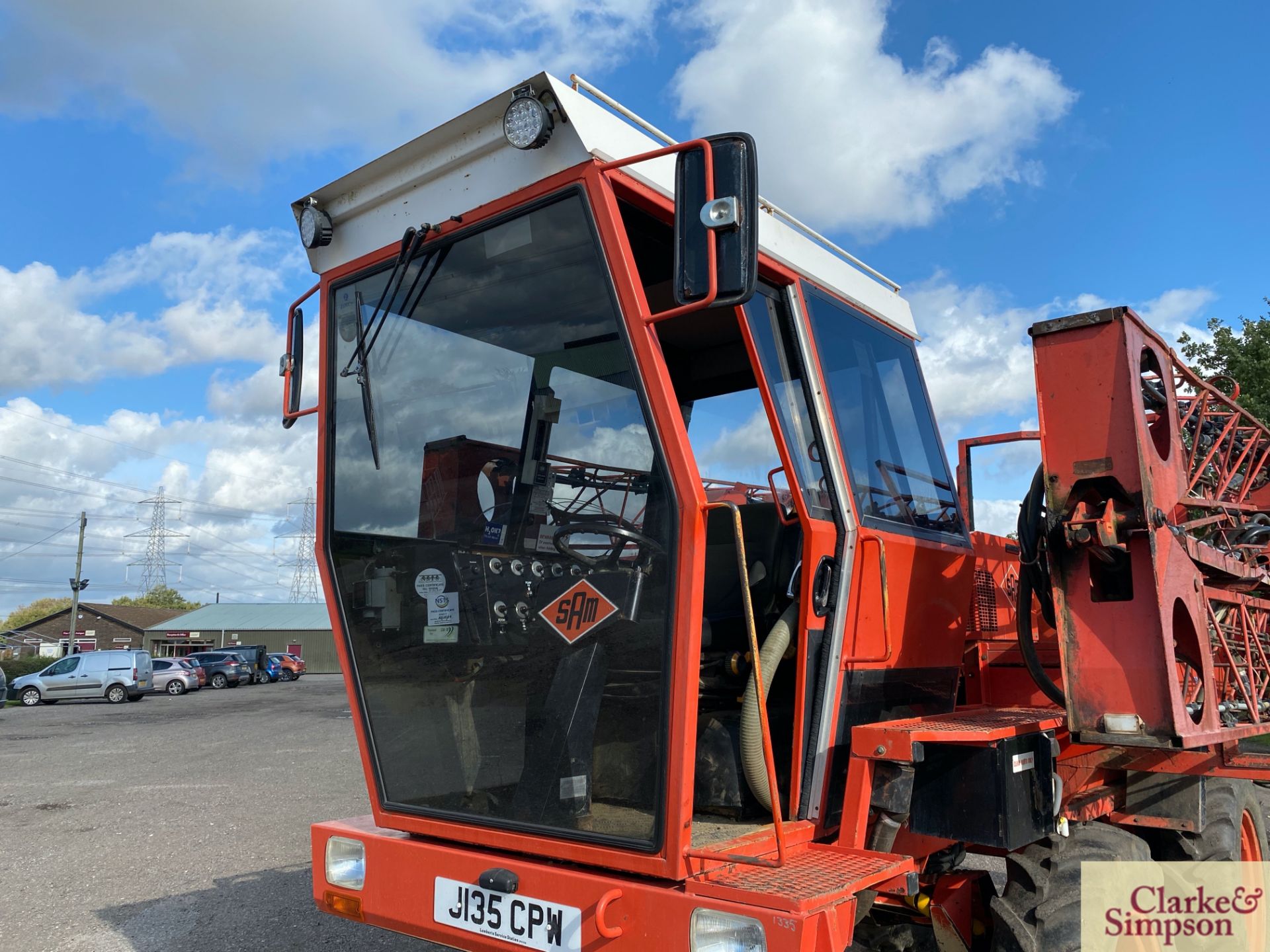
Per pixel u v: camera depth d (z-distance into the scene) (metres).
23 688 29.17
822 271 3.38
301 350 3.57
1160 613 2.79
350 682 3.31
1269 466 4.74
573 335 2.68
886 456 3.48
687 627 2.42
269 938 5.34
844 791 2.83
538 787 2.72
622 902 2.35
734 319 3.71
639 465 2.56
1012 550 4.77
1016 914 3.00
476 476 2.94
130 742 16.22
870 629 3.04
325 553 3.41
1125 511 2.87
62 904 6.09
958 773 2.69
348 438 3.36
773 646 2.96
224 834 8.20
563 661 2.70
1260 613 4.09
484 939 2.64
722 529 3.59
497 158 2.88
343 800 9.77
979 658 4.21
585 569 2.66
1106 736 2.85
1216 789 3.86
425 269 3.08
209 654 41.59
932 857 3.32
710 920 2.19
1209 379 4.14
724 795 2.91
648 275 3.56
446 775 2.98
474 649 2.94
